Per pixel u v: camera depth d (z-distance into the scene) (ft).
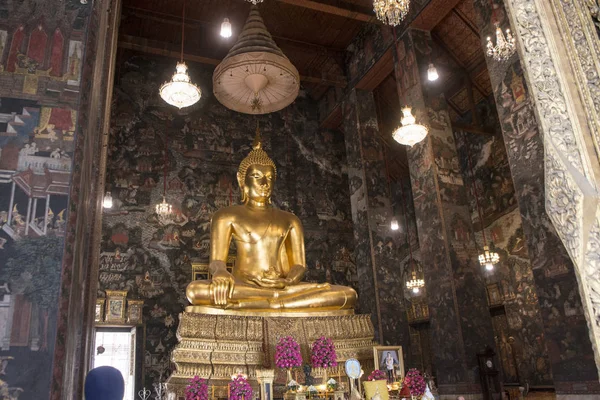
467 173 51.49
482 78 47.98
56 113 8.70
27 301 7.49
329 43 51.16
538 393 40.29
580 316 22.12
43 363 7.27
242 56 31.53
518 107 26.96
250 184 32.55
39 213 8.00
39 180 8.18
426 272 35.63
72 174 8.39
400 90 41.60
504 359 45.24
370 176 47.14
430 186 36.37
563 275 23.13
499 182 47.34
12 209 7.89
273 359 23.93
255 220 31.37
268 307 26.35
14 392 7.05
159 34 48.32
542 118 7.54
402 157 56.49
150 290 44.21
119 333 43.55
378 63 45.80
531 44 7.83
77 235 8.27
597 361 6.45
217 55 48.37
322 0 42.27
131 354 42.45
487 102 49.14
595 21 8.06
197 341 23.47
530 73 7.77
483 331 32.89
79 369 10.73
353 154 48.88
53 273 7.74
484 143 49.55
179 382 22.26
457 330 32.37
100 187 18.99
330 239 53.06
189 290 25.89
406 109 32.17
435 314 34.35
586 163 7.02
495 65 29.04
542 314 24.00
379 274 43.88
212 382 22.62
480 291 33.99
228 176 50.80
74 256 8.07
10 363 7.14
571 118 7.30
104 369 6.77
